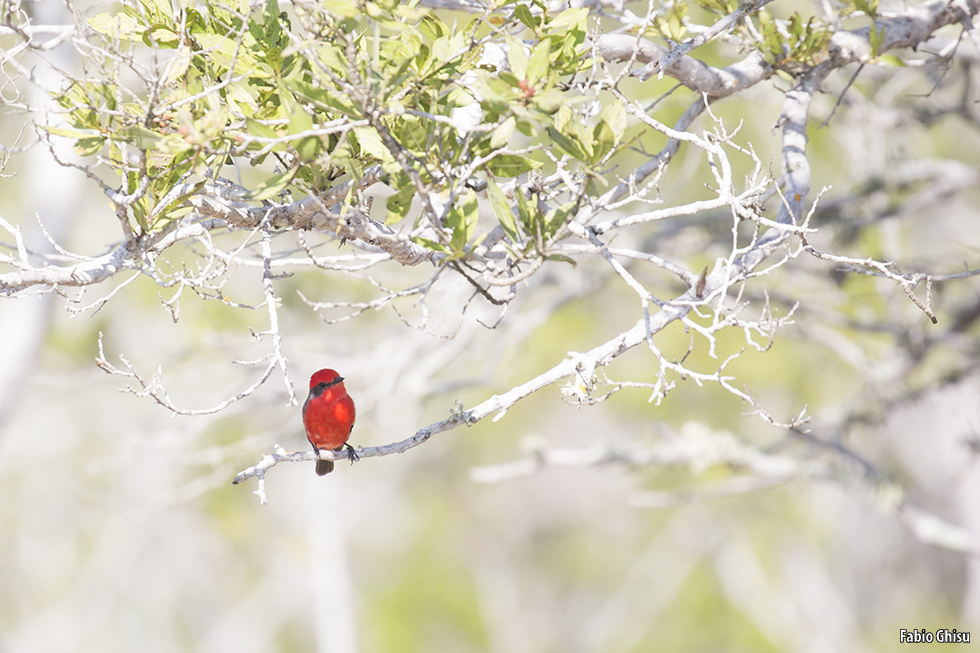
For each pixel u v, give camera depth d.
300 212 6.08
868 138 14.59
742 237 13.30
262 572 32.56
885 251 13.60
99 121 5.62
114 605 29.34
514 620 34.41
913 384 13.94
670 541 34.41
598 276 14.41
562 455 13.11
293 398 5.57
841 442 13.20
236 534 25.58
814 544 30.95
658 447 13.29
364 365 13.66
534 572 36.50
